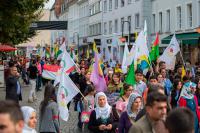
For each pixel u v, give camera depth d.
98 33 77.62
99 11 76.62
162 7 48.56
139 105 8.29
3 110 3.57
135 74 13.14
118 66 24.84
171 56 20.67
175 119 3.89
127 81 13.16
